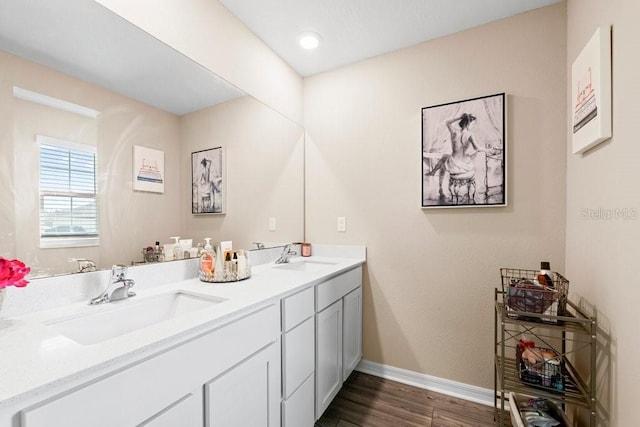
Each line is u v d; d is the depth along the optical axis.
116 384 0.66
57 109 0.99
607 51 1.06
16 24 0.90
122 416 0.67
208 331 0.90
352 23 1.74
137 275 1.25
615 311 1.02
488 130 1.71
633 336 0.91
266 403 1.15
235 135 1.74
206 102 1.55
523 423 1.29
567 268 1.52
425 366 1.92
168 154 1.38
